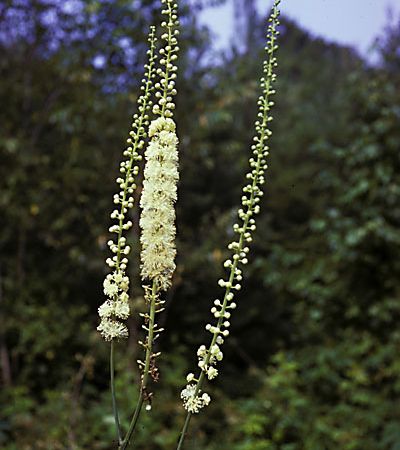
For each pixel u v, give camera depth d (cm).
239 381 755
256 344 874
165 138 177
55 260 737
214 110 724
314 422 614
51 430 557
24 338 654
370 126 804
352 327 784
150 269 176
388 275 776
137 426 558
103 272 705
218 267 741
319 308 812
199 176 854
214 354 175
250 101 942
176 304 775
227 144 842
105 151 724
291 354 751
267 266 820
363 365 729
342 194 820
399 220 795
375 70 855
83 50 703
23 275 718
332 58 1334
